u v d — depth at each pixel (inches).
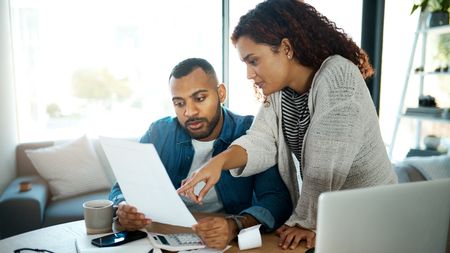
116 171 41.6
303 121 45.4
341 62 39.4
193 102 51.9
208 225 40.3
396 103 124.8
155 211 42.7
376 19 129.3
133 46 130.6
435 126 114.2
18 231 90.9
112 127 133.8
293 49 40.8
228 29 136.9
